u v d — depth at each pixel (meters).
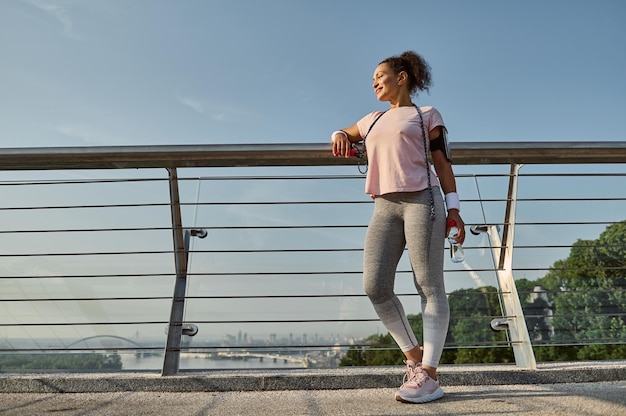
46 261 2.11
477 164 2.08
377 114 1.83
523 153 1.99
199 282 2.09
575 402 1.32
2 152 1.94
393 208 1.65
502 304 2.06
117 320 2.00
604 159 2.06
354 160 2.01
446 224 1.64
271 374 1.75
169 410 1.34
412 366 1.58
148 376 1.73
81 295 2.04
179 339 1.97
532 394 1.50
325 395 1.59
